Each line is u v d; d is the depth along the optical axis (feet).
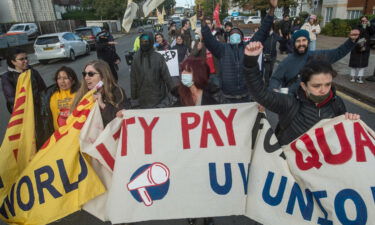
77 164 7.69
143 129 7.48
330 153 6.46
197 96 8.05
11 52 11.43
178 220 9.66
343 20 71.67
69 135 7.87
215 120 7.43
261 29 12.16
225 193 7.21
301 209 6.71
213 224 9.00
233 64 13.55
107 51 27.48
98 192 7.59
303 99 6.59
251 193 7.13
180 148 7.37
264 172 7.04
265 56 24.02
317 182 6.49
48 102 10.29
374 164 6.27
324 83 6.04
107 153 7.54
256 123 7.32
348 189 6.26
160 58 14.44
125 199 7.20
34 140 9.43
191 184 7.26
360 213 6.16
